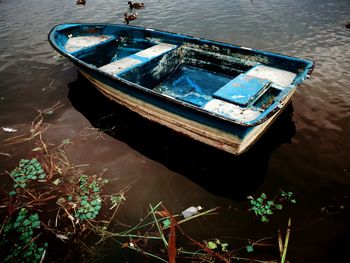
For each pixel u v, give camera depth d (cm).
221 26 1105
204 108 420
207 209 386
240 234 352
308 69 465
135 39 739
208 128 427
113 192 415
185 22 1164
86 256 330
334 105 584
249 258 322
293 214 371
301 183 416
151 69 613
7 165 459
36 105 622
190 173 445
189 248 337
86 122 565
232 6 1370
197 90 615
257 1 1447
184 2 1475
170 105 443
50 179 433
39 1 1603
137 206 394
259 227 359
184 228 361
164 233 355
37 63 822
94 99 645
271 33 1009
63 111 600
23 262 321
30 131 538
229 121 373
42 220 373
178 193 412
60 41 706
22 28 1131
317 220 362
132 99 522
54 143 508
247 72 518
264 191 408
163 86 649
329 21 1101
